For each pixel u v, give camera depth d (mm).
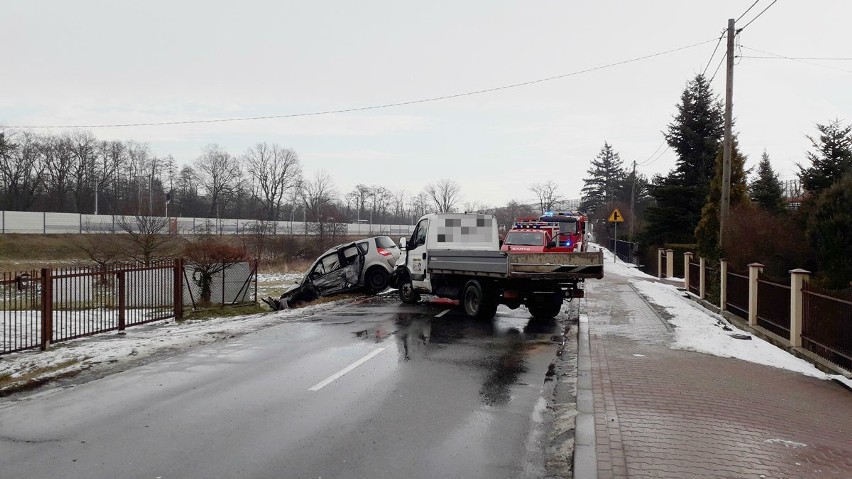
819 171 28766
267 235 48062
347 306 16703
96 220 60719
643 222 44812
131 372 8586
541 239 21609
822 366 9477
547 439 5875
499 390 7707
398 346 10602
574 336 11922
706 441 5637
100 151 87500
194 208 99562
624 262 42781
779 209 24062
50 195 80375
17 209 75938
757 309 13039
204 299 19781
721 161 25719
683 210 35375
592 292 20453
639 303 17234
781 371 9234
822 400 7598
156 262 15875
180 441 5629
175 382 7961
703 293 18719
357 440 5699
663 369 8820
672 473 4824
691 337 11594
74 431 5938
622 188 81875
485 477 4887
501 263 12836
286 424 6156
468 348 10484
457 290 14828
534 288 13242
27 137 77375
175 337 11477
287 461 5137
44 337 10969
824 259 16406
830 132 29141
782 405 7180
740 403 7109
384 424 6203
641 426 6051
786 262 18250
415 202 116812
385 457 5273
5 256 43719
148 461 5121
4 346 10523
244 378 8180
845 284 15469
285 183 102312
